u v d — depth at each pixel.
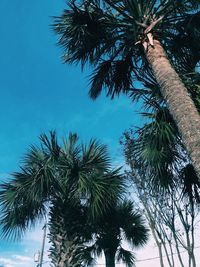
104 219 10.48
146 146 6.82
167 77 6.00
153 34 6.91
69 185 8.71
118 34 7.72
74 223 8.41
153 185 7.12
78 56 8.27
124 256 12.56
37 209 9.05
